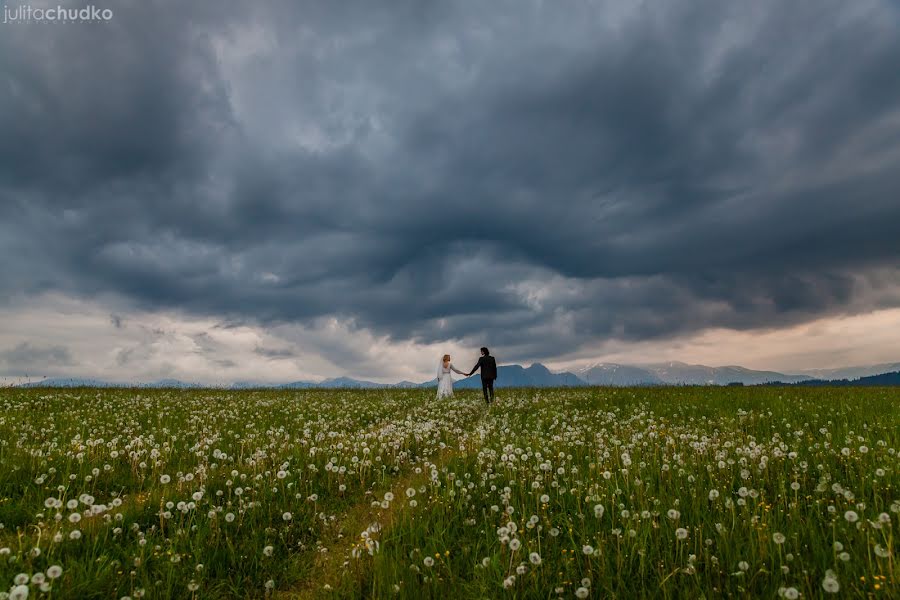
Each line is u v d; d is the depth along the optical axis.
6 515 6.71
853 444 9.34
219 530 6.18
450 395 26.08
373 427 14.70
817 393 21.58
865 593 4.14
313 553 6.22
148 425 14.80
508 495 6.91
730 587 4.66
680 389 25.48
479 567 5.19
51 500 5.55
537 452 9.01
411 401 23.98
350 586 4.94
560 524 6.37
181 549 5.77
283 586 5.46
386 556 5.40
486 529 6.14
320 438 12.41
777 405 16.72
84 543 5.70
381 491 8.66
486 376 23.12
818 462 8.35
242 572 5.67
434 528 6.35
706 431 12.46
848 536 5.11
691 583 4.73
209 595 5.05
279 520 7.09
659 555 5.25
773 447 9.38
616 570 5.11
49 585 4.19
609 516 6.38
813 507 6.18
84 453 9.30
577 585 4.89
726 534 5.35
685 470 7.87
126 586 4.99
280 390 31.06
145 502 7.19
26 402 18.47
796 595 3.85
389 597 4.68
